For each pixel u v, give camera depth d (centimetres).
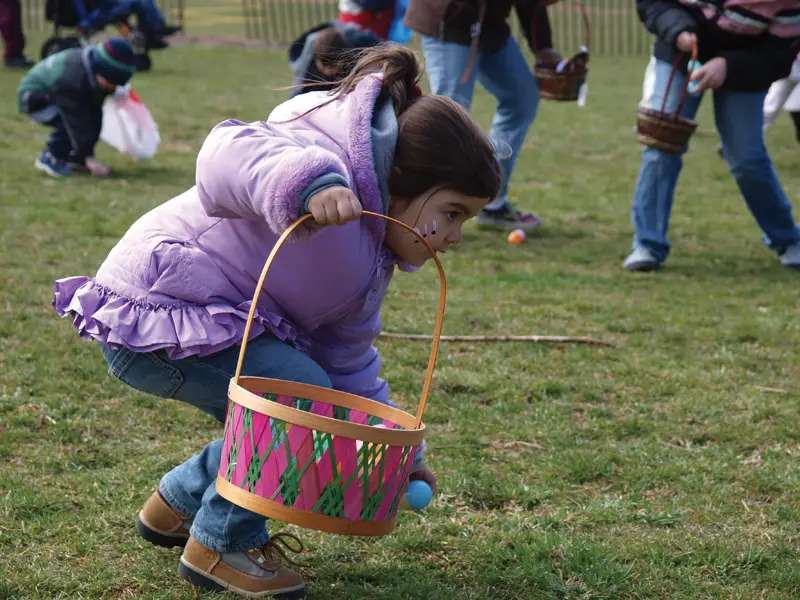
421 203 236
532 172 970
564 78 659
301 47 557
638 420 394
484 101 1330
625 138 1156
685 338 509
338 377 265
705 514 318
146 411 384
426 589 264
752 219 806
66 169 844
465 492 329
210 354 240
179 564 268
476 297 568
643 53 1938
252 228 238
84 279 252
